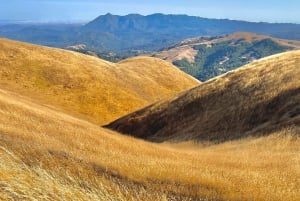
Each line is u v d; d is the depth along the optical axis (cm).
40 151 1543
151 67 12494
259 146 3428
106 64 11075
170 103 5922
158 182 1419
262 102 4575
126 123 6034
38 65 9512
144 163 1798
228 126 4600
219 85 5519
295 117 3881
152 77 11750
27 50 10025
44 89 8719
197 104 5459
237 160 2742
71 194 635
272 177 1770
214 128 4703
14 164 698
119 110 8969
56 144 2116
